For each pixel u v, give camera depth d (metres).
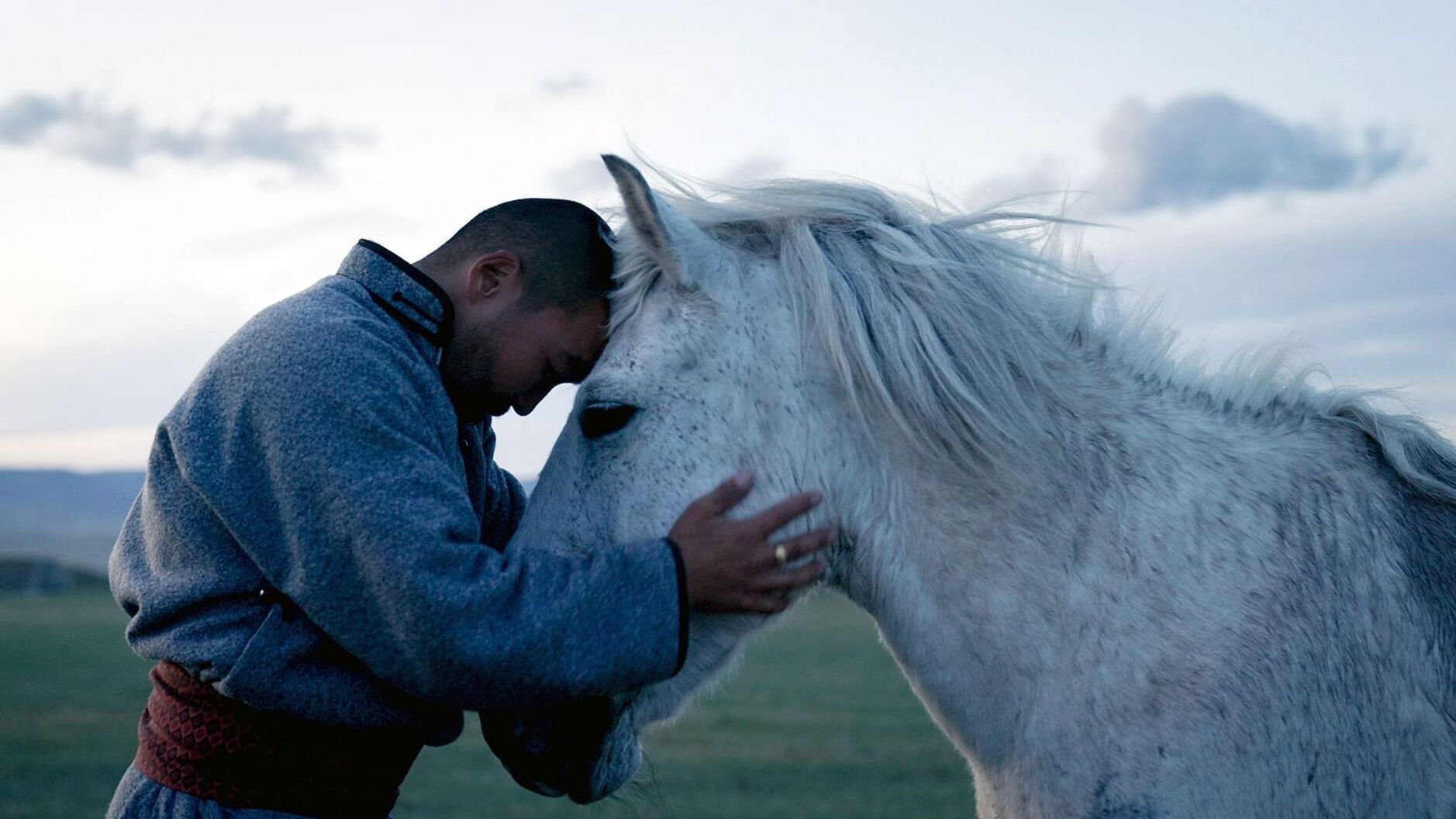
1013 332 1.92
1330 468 1.86
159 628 1.83
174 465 1.84
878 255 1.99
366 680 1.81
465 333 2.02
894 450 1.95
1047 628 1.85
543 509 2.02
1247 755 1.70
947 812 7.65
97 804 8.09
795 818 7.44
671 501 1.93
